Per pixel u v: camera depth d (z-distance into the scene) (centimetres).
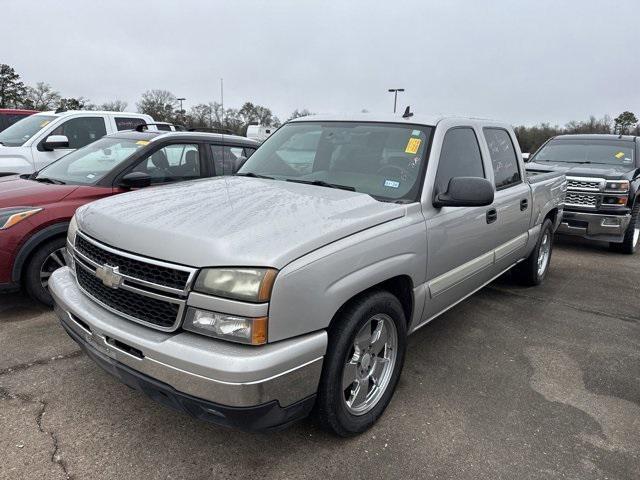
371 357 278
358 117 371
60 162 525
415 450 265
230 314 204
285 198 279
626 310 502
